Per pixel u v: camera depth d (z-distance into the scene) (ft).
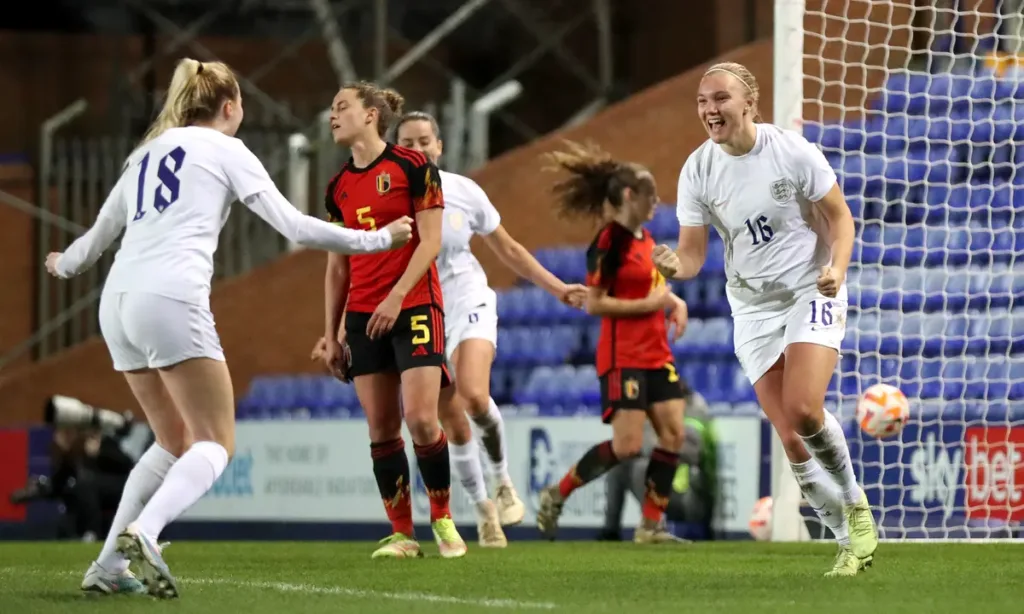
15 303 178.50
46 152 174.50
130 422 129.80
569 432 105.91
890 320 113.70
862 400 74.18
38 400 162.91
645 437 98.12
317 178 161.17
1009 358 106.73
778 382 56.08
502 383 136.05
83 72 204.54
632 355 84.89
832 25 127.44
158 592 46.34
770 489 98.73
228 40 209.56
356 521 116.37
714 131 53.62
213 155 48.19
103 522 127.03
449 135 166.91
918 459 95.71
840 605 44.60
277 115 184.65
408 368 64.85
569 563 65.46
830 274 50.29
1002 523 92.89
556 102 210.38
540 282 80.59
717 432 100.89
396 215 63.72
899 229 122.21
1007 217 120.78
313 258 160.86
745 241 55.21
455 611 43.09
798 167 53.52
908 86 111.96
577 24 208.44
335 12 205.77
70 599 47.98
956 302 114.21
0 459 134.62
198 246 47.62
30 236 179.52
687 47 190.90
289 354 160.56
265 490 120.78
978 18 123.95
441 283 79.56
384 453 67.62
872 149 127.44
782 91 88.33
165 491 46.50
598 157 89.20
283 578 57.41
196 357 47.24
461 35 216.33
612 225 84.58
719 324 125.49
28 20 203.72
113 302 47.55
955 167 125.08
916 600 46.34
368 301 65.16
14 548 91.71
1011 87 121.39
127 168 49.21
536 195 157.48
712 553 74.59
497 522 82.58
